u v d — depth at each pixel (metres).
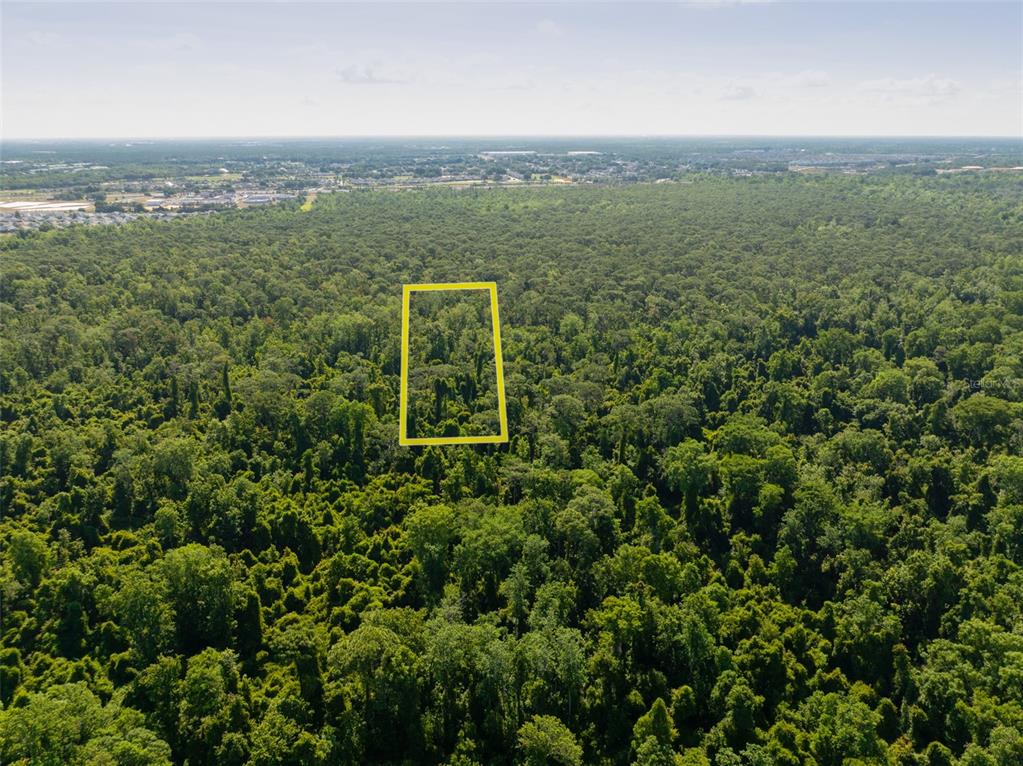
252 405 123.38
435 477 105.81
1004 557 83.00
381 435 112.69
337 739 63.69
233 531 92.06
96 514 96.50
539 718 61.62
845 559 83.06
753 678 69.19
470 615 80.25
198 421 122.25
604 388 133.38
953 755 62.59
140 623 72.06
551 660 67.00
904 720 67.19
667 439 113.31
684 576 79.62
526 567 80.75
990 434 110.00
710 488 101.56
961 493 98.06
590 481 96.25
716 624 73.62
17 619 77.88
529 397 128.50
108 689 68.94
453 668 67.19
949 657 68.62
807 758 60.19
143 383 134.25
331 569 85.50
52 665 72.12
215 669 65.06
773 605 79.12
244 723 65.81
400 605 81.38
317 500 101.50
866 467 104.12
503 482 103.00
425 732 66.00
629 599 75.50
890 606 79.06
